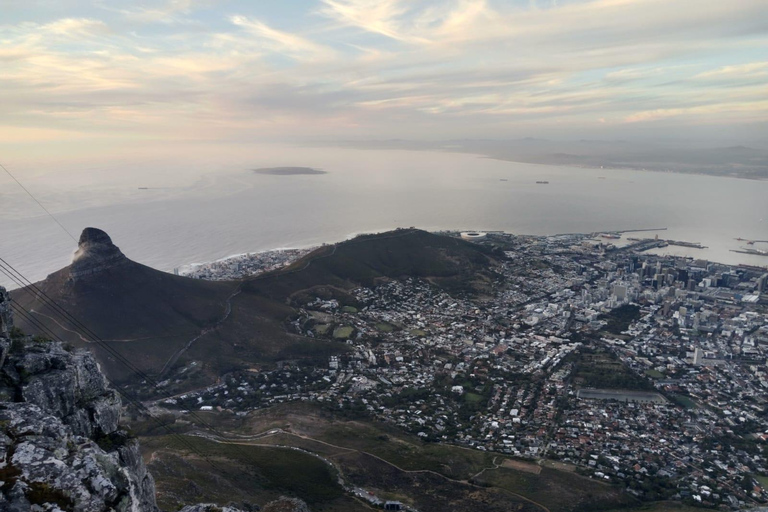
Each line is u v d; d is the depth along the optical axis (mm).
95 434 38594
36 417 29500
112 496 26672
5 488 24156
